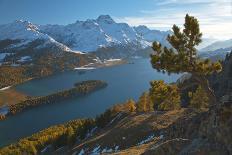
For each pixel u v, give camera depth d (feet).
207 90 93.20
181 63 88.43
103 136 277.03
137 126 251.80
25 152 421.18
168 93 95.25
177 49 90.17
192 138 95.30
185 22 88.69
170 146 86.38
